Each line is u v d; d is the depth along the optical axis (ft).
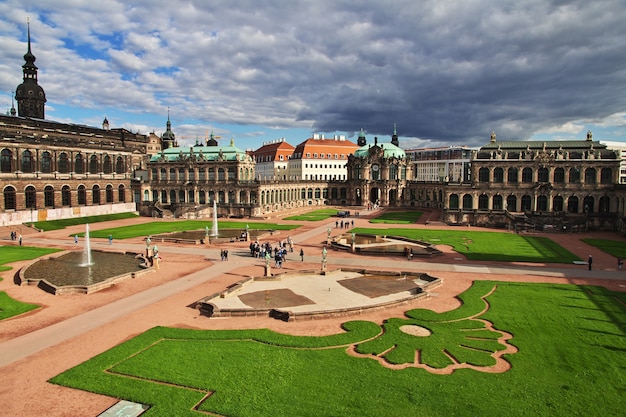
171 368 97.60
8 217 332.19
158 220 409.08
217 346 109.81
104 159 428.15
